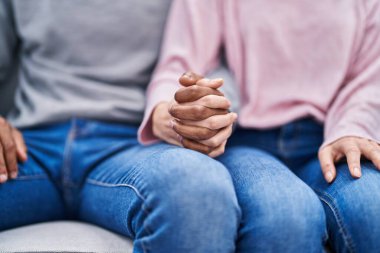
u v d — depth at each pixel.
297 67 1.16
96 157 1.10
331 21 1.13
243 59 1.20
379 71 1.11
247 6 1.18
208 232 0.86
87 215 1.08
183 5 1.22
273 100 1.16
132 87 1.22
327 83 1.13
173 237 0.85
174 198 0.86
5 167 1.03
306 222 0.88
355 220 0.92
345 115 1.08
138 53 1.23
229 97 1.14
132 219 0.92
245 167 0.99
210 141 0.97
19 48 1.28
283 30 1.16
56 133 1.14
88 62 1.21
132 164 0.98
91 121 1.15
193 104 0.96
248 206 0.91
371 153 0.99
